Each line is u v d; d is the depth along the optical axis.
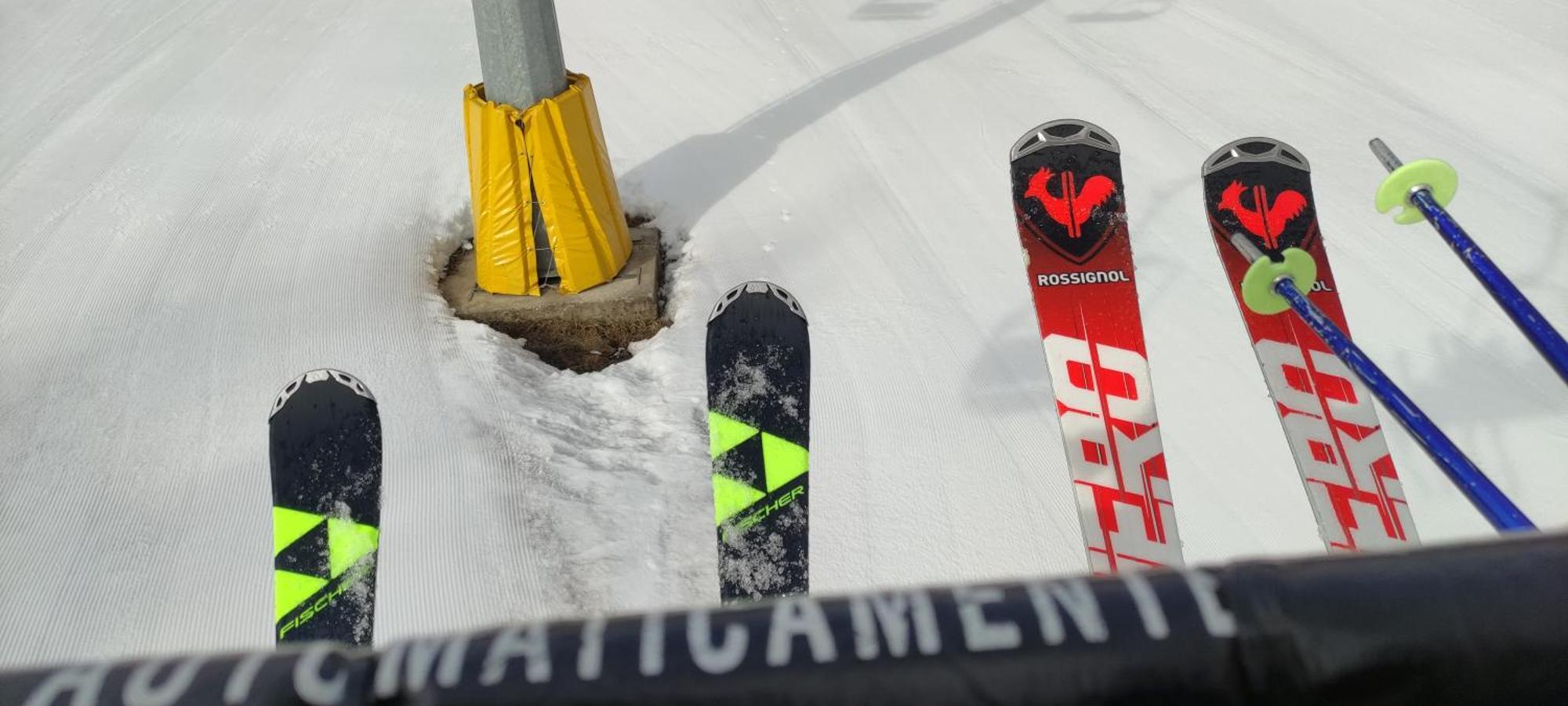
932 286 4.60
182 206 4.99
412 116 6.02
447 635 0.57
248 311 4.23
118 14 7.42
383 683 0.54
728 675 0.54
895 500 3.46
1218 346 4.20
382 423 3.62
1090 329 3.07
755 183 5.43
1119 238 3.25
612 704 0.53
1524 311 2.26
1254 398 3.92
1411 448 3.68
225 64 6.65
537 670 0.54
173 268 4.49
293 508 2.10
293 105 6.09
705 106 6.24
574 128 4.20
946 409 3.88
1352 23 7.21
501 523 3.22
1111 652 0.55
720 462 2.14
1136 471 2.77
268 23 7.38
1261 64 6.66
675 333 4.32
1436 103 6.06
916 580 3.15
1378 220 4.98
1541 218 4.94
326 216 4.94
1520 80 6.26
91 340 4.03
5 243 4.65
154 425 3.62
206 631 2.89
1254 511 3.42
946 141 5.80
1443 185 2.54
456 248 4.93
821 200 5.27
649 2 7.81
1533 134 5.67
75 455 3.47
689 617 0.57
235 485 3.38
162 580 3.03
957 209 5.18
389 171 5.38
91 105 6.04
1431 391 3.95
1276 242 3.38
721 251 4.86
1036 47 7.00
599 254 4.43
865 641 0.55
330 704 0.53
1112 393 2.93
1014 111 6.12
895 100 6.28
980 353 4.18
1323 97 6.18
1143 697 0.55
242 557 3.12
